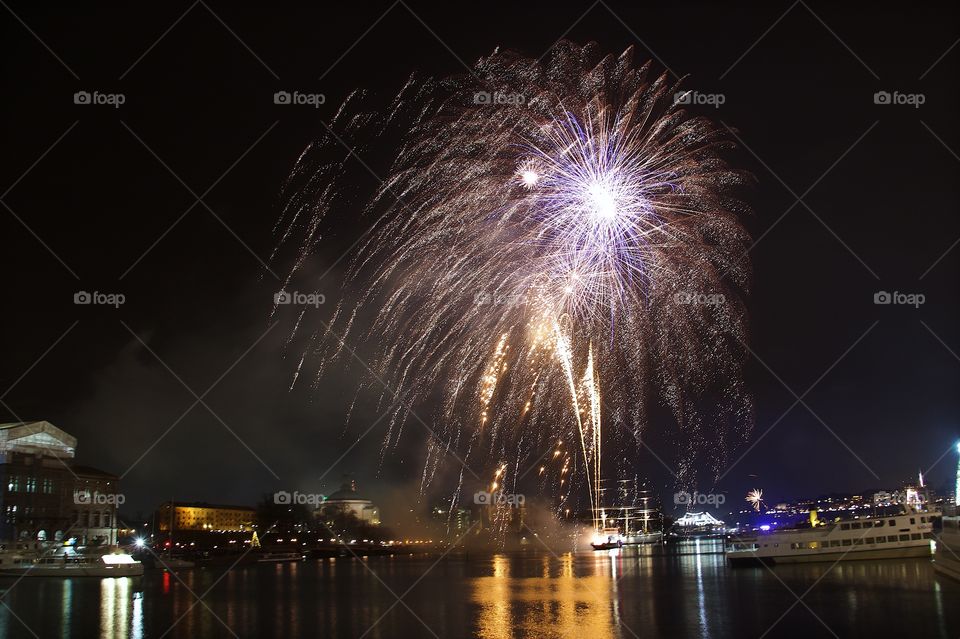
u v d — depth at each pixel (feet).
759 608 222.48
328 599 277.64
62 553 435.94
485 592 292.20
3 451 483.51
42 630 211.20
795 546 365.81
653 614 219.82
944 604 213.46
